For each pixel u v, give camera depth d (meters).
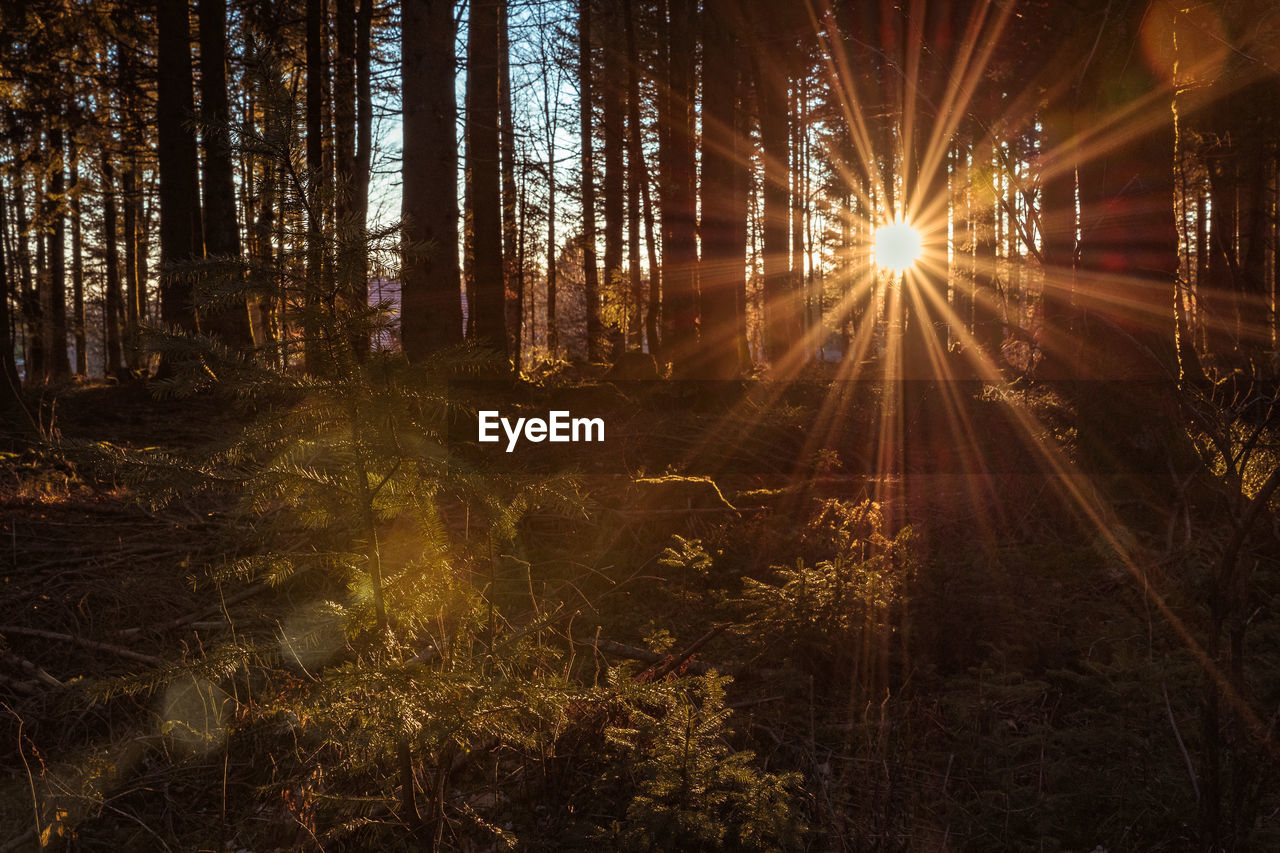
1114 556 4.62
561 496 2.33
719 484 6.84
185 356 2.03
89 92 15.03
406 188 6.99
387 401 2.10
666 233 12.77
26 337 22.53
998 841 2.71
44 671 3.79
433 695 2.05
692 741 2.73
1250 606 3.92
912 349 10.03
